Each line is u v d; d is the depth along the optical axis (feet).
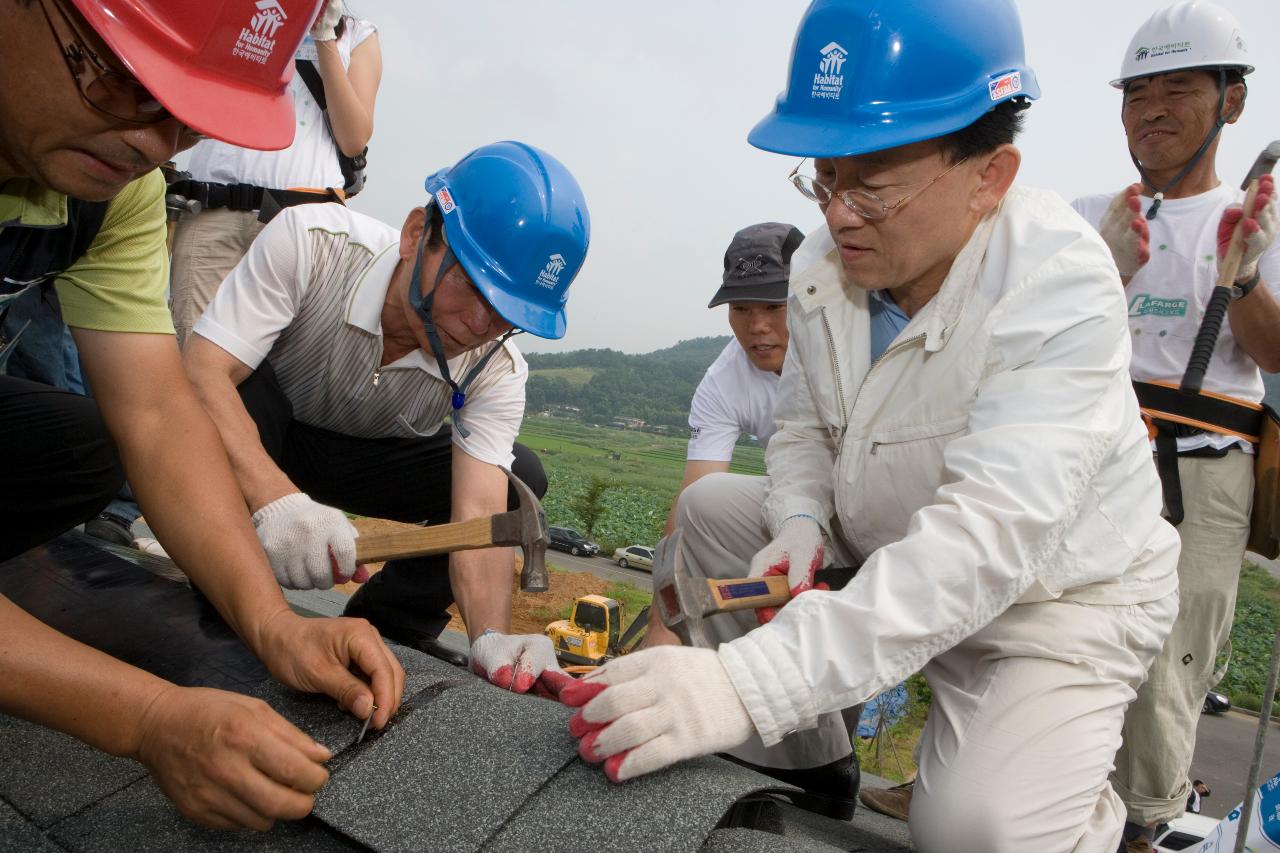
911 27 5.54
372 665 4.95
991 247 5.94
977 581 5.03
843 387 6.88
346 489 10.08
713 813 4.31
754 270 10.08
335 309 8.21
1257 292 8.48
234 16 4.45
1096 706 5.79
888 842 6.90
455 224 7.21
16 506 6.84
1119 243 8.66
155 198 5.90
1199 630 8.71
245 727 4.10
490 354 8.20
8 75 4.12
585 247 7.63
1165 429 8.90
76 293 5.69
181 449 5.70
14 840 4.41
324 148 11.59
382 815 4.32
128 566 7.31
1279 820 5.35
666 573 5.75
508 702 5.32
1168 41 9.13
